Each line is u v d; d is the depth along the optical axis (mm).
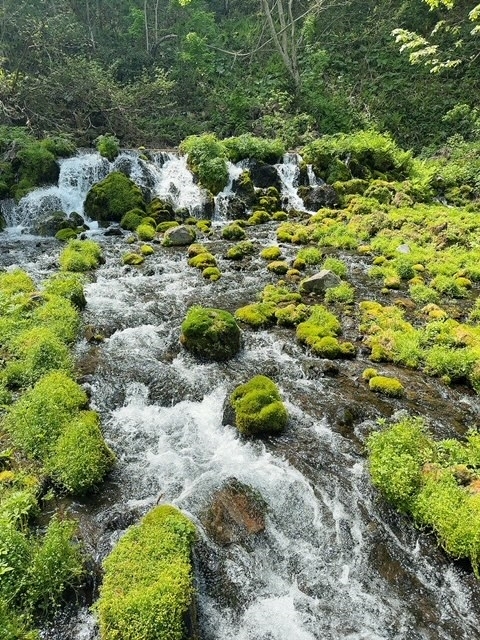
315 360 7586
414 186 16844
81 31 22688
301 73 24781
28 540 4445
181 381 6973
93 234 13500
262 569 4566
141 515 4867
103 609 3787
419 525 4910
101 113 19859
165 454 5762
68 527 4547
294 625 4145
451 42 24766
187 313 8844
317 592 4426
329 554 4738
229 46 27312
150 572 4012
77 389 6328
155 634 3604
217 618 4172
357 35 26688
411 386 7172
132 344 7883
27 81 18219
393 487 5055
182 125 21203
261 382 6520
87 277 10352
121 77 23531
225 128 21234
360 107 23266
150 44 25109
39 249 12219
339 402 6648
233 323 7809
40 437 5566
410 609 4297
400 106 23391
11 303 8586
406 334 8281
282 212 15406
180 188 16047
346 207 15828
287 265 11312
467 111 21547
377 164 18188
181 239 12680
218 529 4746
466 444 5906
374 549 4758
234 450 5828
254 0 29734
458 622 4219
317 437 6016
